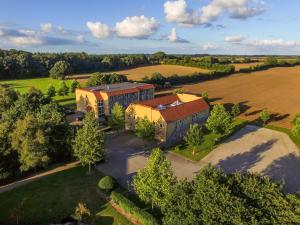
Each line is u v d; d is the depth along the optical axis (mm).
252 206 25984
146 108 67625
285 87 133125
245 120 80250
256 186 27094
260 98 109562
